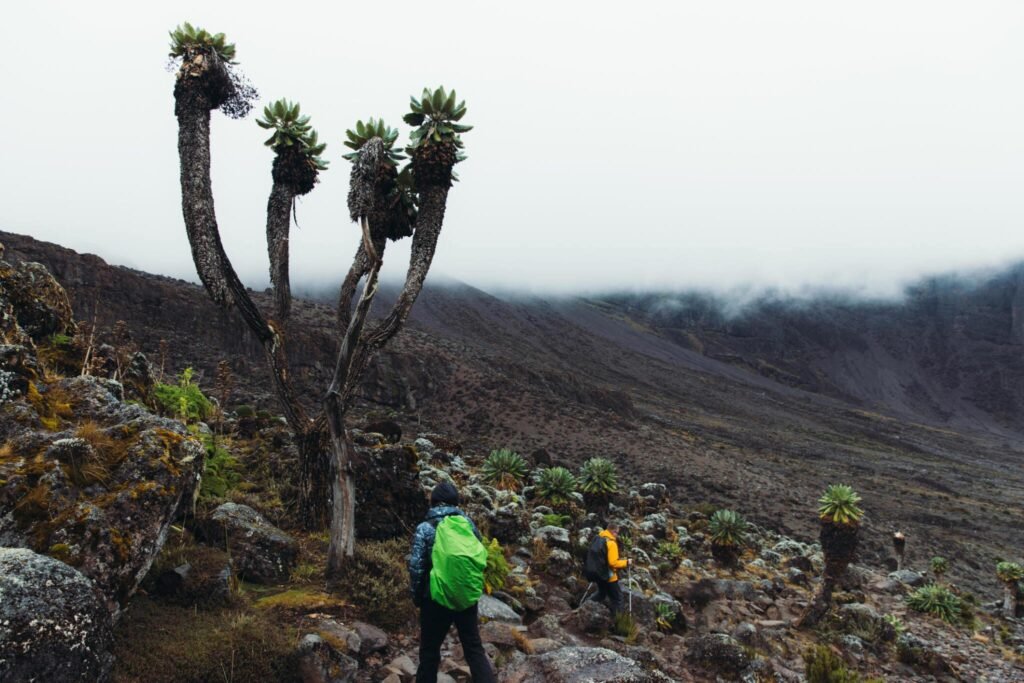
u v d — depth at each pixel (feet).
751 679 24.16
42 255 183.21
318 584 19.40
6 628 9.28
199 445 16.20
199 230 22.52
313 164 27.27
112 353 26.94
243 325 213.87
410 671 16.22
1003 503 357.00
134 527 12.97
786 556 62.54
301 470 24.80
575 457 200.85
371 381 240.53
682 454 236.84
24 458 13.30
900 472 445.78
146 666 12.06
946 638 47.01
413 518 26.17
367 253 21.36
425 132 26.86
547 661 16.89
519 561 30.78
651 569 40.34
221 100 23.61
